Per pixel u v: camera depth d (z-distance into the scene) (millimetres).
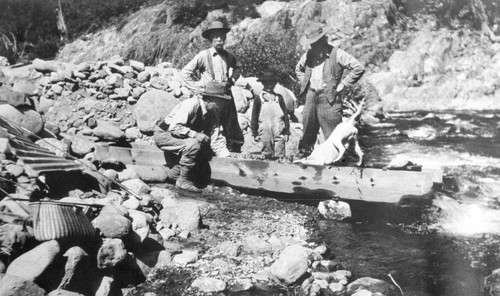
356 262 5035
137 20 24922
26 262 3951
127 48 24062
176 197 6512
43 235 4152
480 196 6809
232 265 4805
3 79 9156
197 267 4754
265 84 8016
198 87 7578
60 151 6000
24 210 4395
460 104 17141
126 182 6086
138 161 7254
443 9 21047
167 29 23188
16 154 5195
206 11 22766
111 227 4562
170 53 22578
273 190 6895
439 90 17516
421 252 5227
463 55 19766
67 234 4199
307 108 7523
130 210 5070
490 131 11719
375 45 19406
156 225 5406
